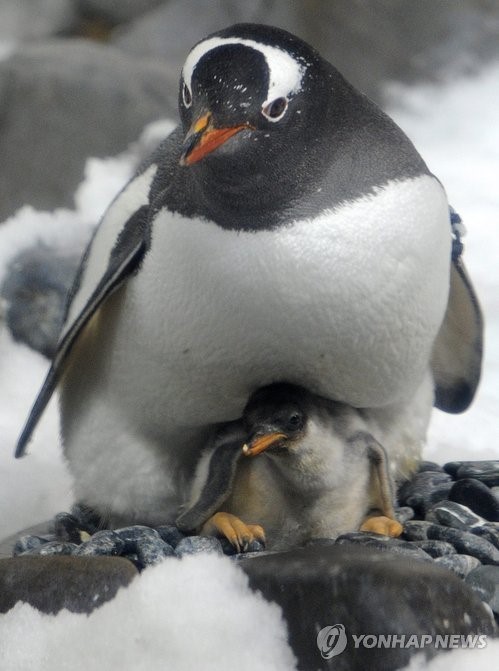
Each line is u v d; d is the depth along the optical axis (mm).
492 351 14938
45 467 11180
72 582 7129
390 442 8852
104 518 8961
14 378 13406
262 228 7285
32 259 14414
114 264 7906
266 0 26734
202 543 7812
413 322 7832
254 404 7855
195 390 8031
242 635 6820
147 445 8508
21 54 20953
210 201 7297
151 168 8289
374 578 6570
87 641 7000
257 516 8188
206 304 7516
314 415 7941
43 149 19984
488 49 25859
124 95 20188
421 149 23375
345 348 7676
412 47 25797
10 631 7113
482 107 24766
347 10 25781
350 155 7453
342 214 7340
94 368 8430
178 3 27547
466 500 8977
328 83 7426
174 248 7527
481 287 16906
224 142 7004
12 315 14078
